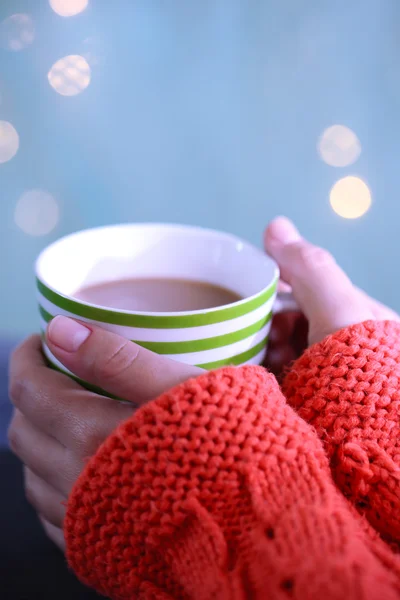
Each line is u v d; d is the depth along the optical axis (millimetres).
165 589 244
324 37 556
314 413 266
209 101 587
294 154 600
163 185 616
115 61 575
